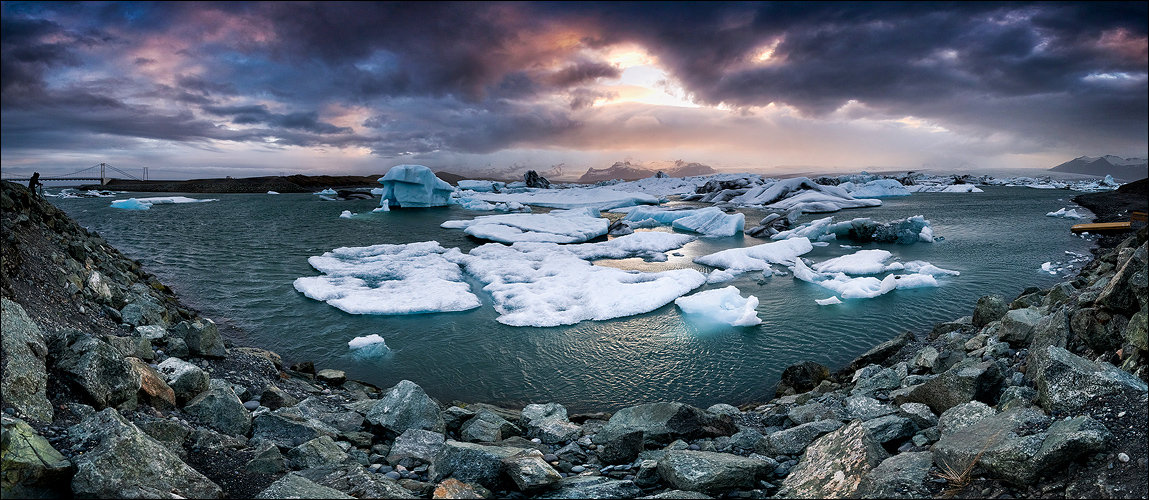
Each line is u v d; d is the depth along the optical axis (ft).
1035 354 22.82
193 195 217.15
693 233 109.40
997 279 61.52
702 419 23.25
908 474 15.96
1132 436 14.38
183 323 31.09
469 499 16.65
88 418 16.66
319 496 15.55
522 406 32.68
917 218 89.10
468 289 59.67
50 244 35.45
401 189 157.79
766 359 39.52
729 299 51.83
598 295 53.83
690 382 35.91
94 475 14.28
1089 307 22.39
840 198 163.32
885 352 36.88
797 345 42.16
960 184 248.32
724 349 41.45
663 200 200.23
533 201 180.55
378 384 35.78
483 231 99.45
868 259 70.95
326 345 42.45
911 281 58.65
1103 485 13.29
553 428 24.63
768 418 25.95
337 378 34.73
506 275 65.05
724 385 35.45
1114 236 88.22
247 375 30.32
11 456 13.83
